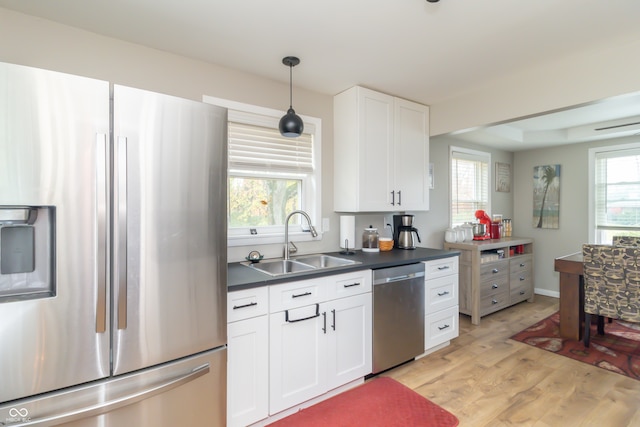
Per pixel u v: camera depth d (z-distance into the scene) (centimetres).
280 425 183
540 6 162
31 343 108
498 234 435
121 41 193
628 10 165
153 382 132
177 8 162
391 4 160
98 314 119
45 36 172
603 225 423
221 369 155
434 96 294
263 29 182
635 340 306
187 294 141
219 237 152
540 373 243
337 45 201
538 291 483
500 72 243
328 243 288
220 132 151
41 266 114
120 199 122
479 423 185
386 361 237
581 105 227
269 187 262
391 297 238
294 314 190
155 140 130
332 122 289
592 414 193
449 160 408
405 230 312
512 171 505
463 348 288
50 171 109
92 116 117
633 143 398
